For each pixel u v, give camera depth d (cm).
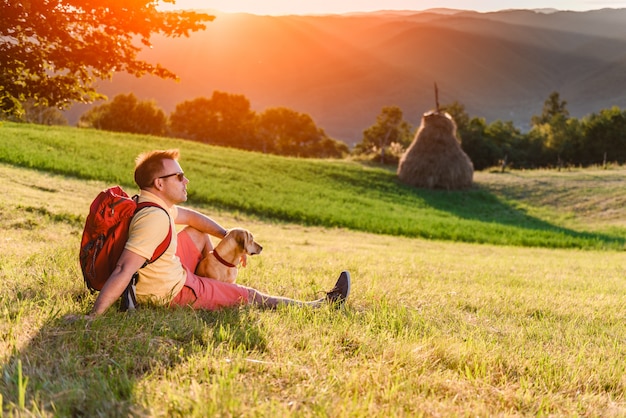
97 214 400
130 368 315
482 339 432
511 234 2588
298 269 790
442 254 1612
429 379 332
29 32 781
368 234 2406
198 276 460
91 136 3950
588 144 8444
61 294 467
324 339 388
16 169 2295
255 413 257
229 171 3534
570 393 343
